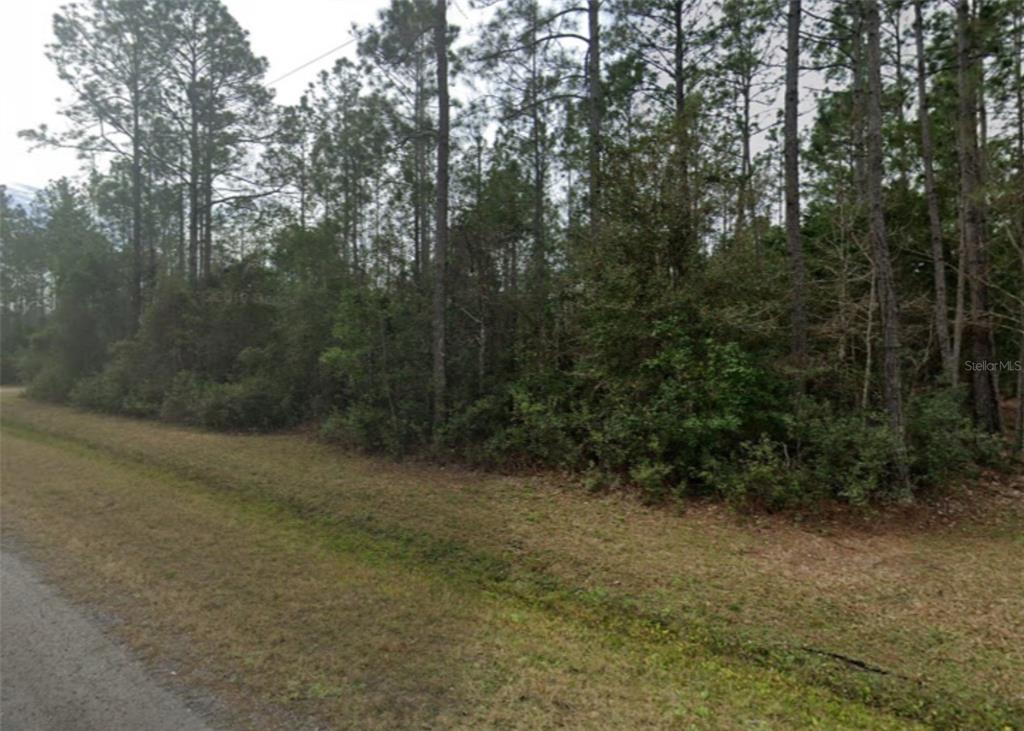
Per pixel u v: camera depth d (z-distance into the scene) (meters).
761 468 6.32
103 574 4.66
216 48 17.30
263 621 3.87
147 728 2.73
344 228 12.88
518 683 3.18
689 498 6.81
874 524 6.04
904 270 12.09
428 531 5.89
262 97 17.91
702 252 8.15
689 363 7.15
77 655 3.41
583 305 8.62
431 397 9.73
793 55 7.99
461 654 3.50
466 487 7.52
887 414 6.87
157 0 16.59
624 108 11.21
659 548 5.36
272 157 17.84
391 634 3.74
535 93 11.25
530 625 4.00
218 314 14.73
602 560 5.08
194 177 17.89
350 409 10.14
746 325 7.30
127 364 15.57
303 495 7.14
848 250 10.17
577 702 3.01
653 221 7.95
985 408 9.87
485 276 10.35
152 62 17.36
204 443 10.72
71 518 6.22
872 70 6.93
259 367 13.52
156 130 17.94
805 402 7.18
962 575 4.78
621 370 8.01
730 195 8.20
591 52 10.38
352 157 12.70
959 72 9.45
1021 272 9.62
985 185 8.61
